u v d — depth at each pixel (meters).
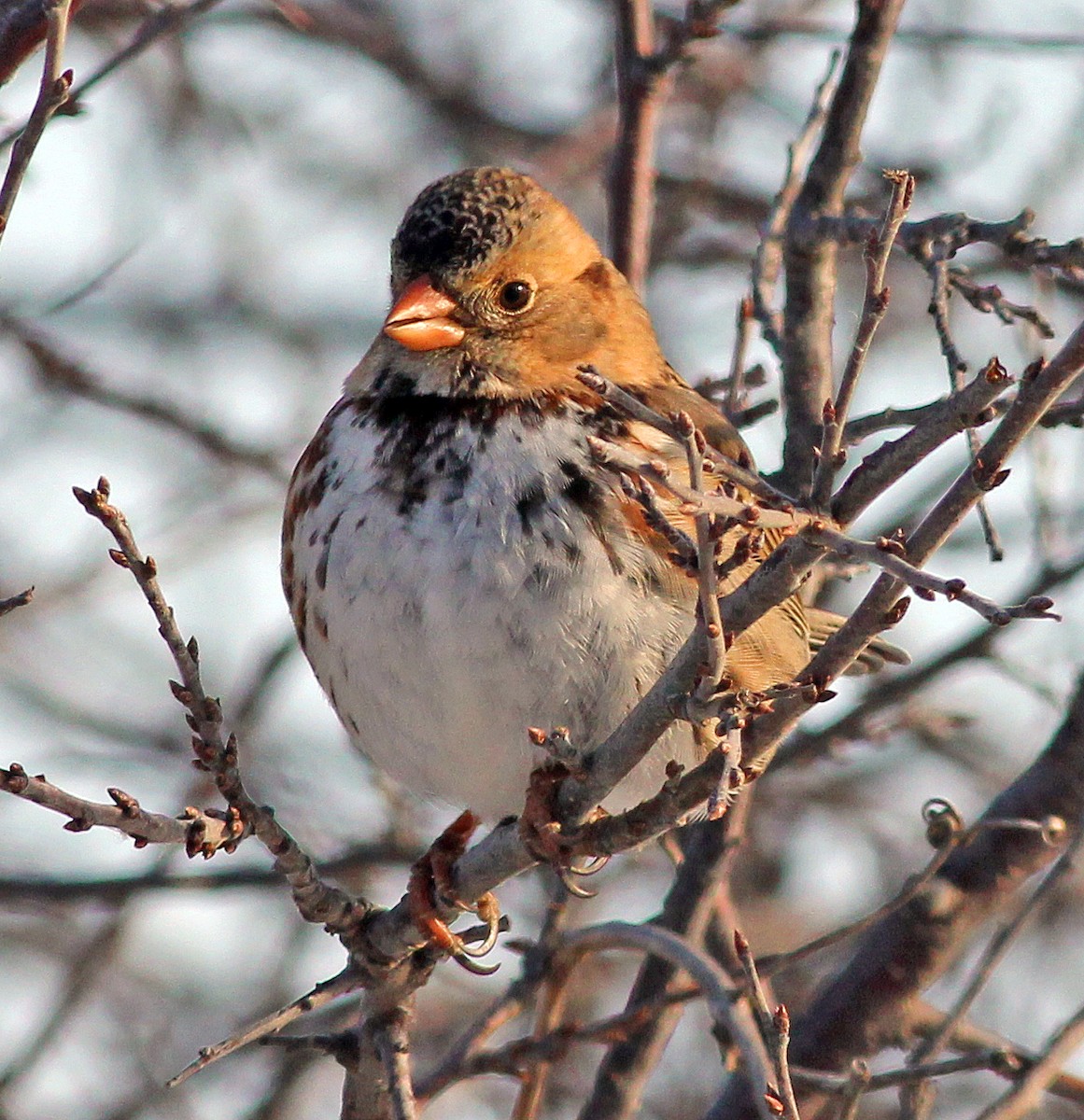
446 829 10.15
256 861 13.64
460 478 9.23
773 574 6.79
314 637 9.74
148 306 17.30
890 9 11.06
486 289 9.90
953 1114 13.43
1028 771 11.17
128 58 9.20
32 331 14.28
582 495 9.13
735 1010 8.57
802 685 6.94
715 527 6.59
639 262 11.96
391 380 9.78
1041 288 11.34
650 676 9.02
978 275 14.31
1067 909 13.95
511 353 9.82
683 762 9.27
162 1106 13.66
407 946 8.70
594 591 8.99
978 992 9.50
